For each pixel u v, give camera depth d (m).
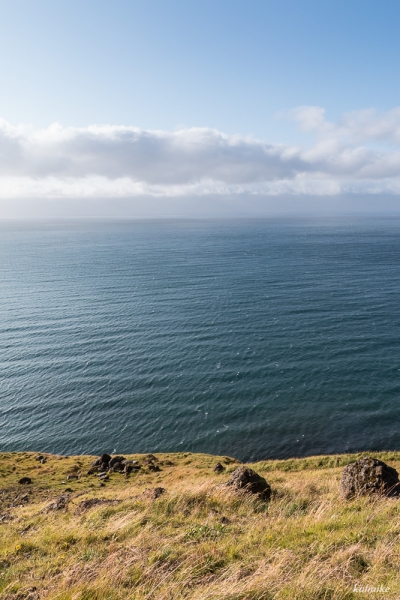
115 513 14.41
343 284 131.50
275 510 14.12
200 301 112.69
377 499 13.77
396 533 9.93
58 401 58.38
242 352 73.88
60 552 10.97
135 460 39.66
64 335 85.38
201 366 68.38
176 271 167.50
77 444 48.97
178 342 79.81
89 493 24.45
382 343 75.94
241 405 55.84
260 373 65.12
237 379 63.41
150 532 11.66
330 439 47.66
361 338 79.06
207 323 91.50
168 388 61.25
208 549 9.80
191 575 8.39
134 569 8.96
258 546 10.06
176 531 11.66
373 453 36.53
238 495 15.81
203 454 42.38
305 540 10.13
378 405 54.28
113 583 8.37
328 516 12.34
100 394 60.00
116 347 77.88
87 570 9.12
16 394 60.41
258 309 102.44
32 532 13.98
